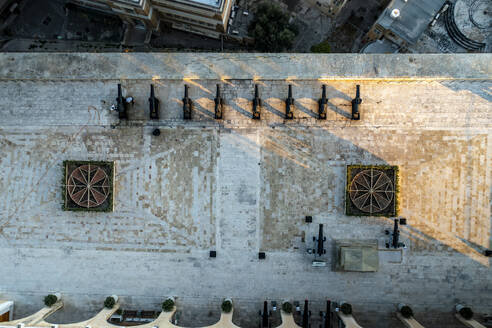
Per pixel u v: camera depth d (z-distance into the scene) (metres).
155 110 39.47
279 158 40.41
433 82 39.84
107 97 40.91
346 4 48.34
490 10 45.53
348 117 40.22
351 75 39.69
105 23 48.06
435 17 45.16
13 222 40.88
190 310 40.44
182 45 48.31
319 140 40.28
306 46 48.31
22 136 40.94
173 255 40.44
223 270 40.38
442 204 39.72
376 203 38.84
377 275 40.03
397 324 39.97
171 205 40.47
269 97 40.56
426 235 39.78
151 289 40.56
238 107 40.59
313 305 40.09
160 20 46.41
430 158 39.81
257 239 40.28
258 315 40.25
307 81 40.41
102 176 39.47
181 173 40.56
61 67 40.47
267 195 40.34
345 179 40.03
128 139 40.72
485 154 39.53
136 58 40.50
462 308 38.56
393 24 43.97
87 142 40.78
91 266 40.62
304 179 40.28
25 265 40.78
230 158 40.44
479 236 39.53
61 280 40.78
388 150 39.97
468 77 39.09
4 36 48.34
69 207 39.81
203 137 40.59
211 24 43.84
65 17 48.34
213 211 40.44
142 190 40.56
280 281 40.25
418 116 39.91
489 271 39.53
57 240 40.66
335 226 40.16
